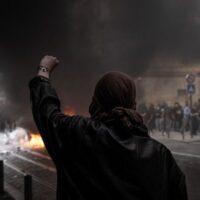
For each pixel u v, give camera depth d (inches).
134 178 64.5
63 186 68.6
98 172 65.6
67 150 68.1
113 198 64.4
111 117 67.6
